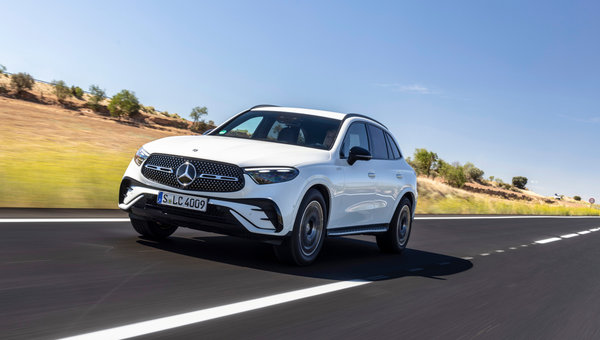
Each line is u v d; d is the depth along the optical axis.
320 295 4.26
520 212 35.50
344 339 3.21
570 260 9.05
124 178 5.36
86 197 9.12
